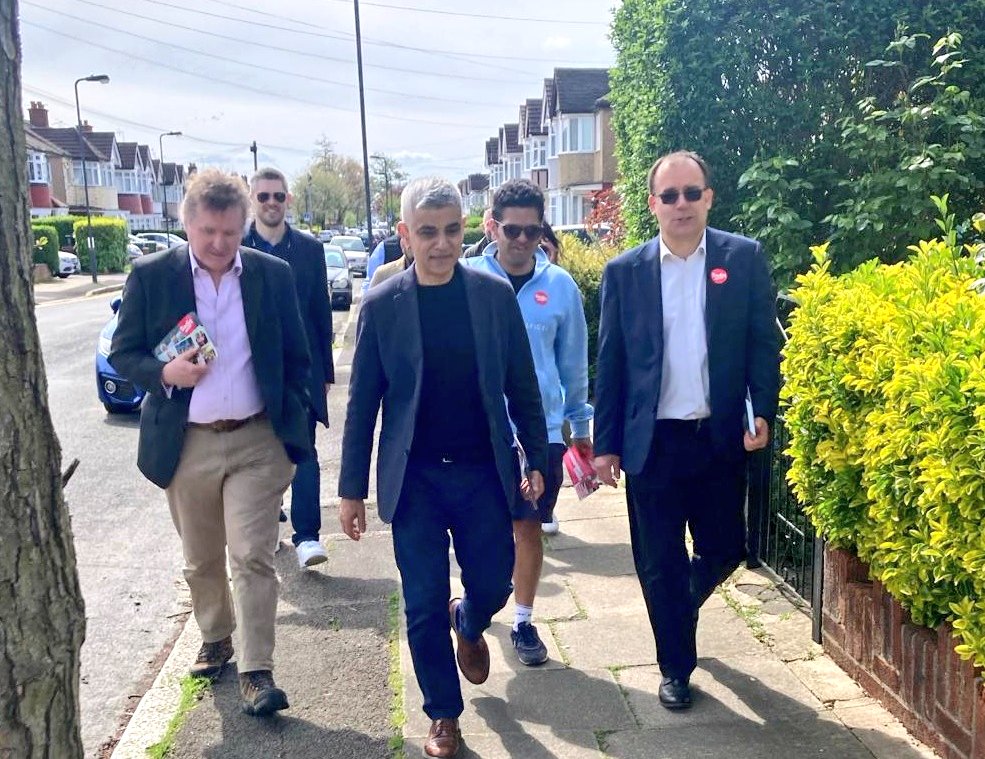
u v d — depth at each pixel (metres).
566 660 3.88
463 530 3.25
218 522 3.81
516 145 62.66
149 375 3.54
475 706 3.53
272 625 3.64
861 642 3.52
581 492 4.02
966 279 3.38
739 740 3.21
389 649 4.11
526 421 3.42
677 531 3.43
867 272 3.80
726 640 3.97
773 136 6.18
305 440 3.72
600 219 12.02
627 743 3.22
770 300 3.37
